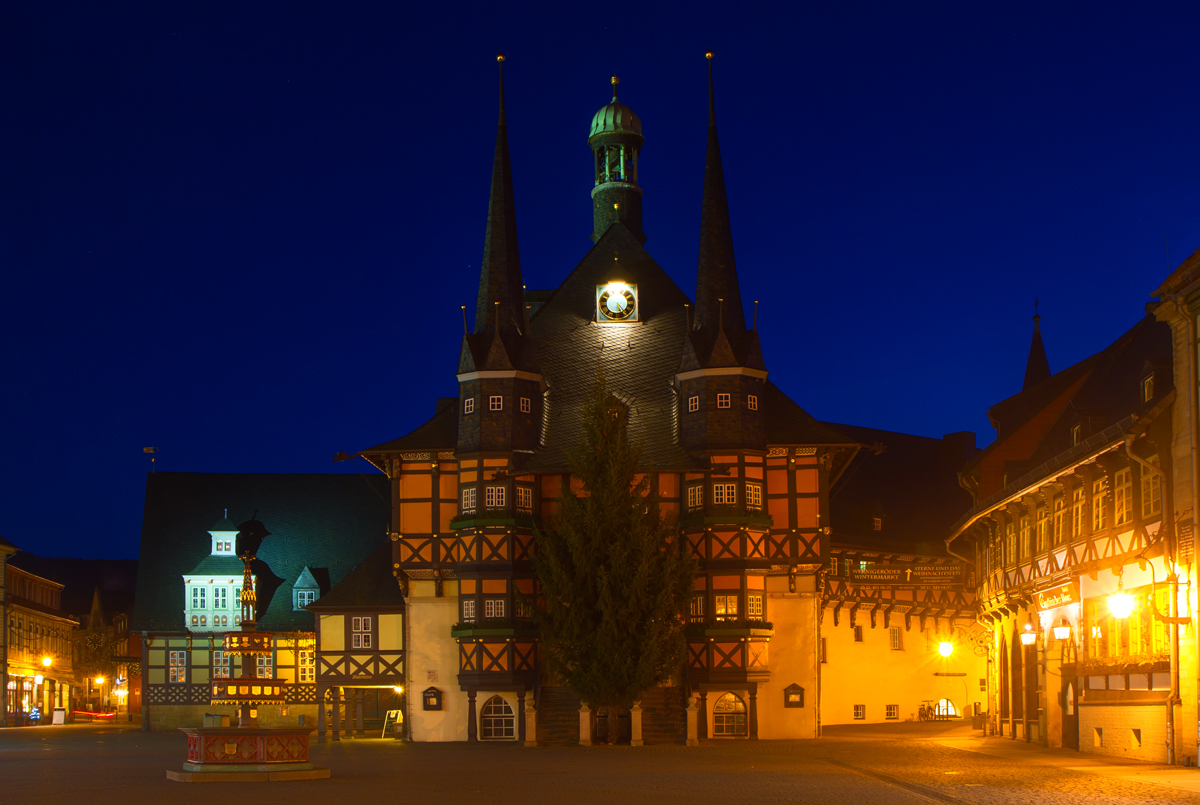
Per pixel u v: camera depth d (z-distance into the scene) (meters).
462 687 47.66
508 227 51.22
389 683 52.00
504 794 23.30
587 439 46.81
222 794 23.64
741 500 47.94
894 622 60.91
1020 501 39.38
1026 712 40.06
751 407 48.84
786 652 48.22
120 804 21.69
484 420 48.69
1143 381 30.64
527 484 48.69
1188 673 27.61
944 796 22.36
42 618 82.75
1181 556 27.89
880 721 59.06
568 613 41.50
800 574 48.91
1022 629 40.03
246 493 66.81
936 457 69.12
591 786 25.03
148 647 62.78
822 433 49.56
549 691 46.66
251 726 28.78
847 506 61.31
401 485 49.97
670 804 21.27
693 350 49.22
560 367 51.94
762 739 45.97
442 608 49.25
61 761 34.94
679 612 42.47
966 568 61.59
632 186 59.97
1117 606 29.78
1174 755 28.08
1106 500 32.03
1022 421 48.72
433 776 28.02
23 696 77.62
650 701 45.50
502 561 47.56
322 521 66.19
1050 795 22.34
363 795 23.22
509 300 50.38
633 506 41.88
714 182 51.44
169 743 47.47
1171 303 28.31
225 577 63.50
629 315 52.94
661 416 50.25
